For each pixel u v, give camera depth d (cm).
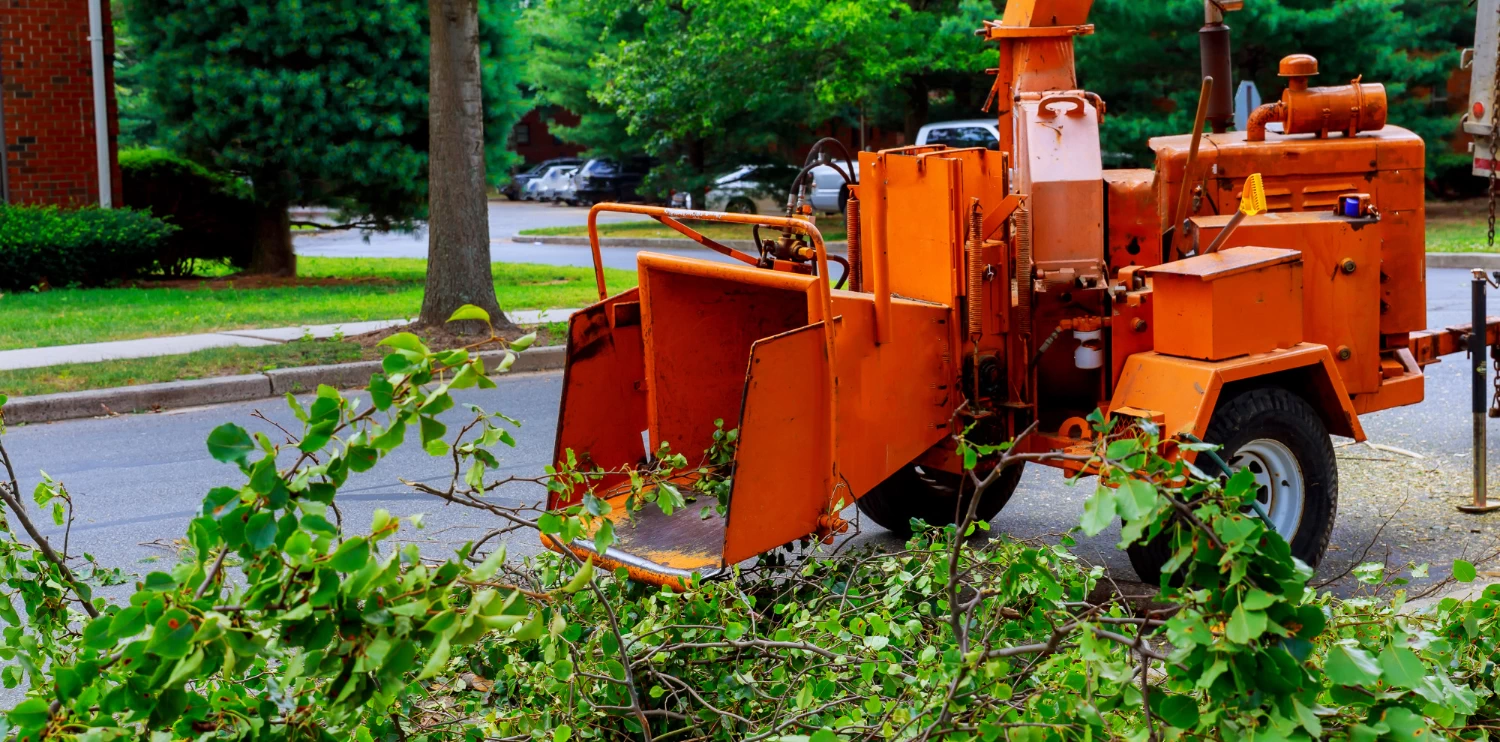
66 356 1191
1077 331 556
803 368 472
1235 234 596
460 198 1356
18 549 388
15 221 1719
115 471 838
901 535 686
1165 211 616
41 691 338
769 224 484
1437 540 643
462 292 1362
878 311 512
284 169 1917
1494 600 359
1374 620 326
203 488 790
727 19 2733
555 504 544
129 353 1209
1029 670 353
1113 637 275
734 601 436
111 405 1035
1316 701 294
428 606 271
